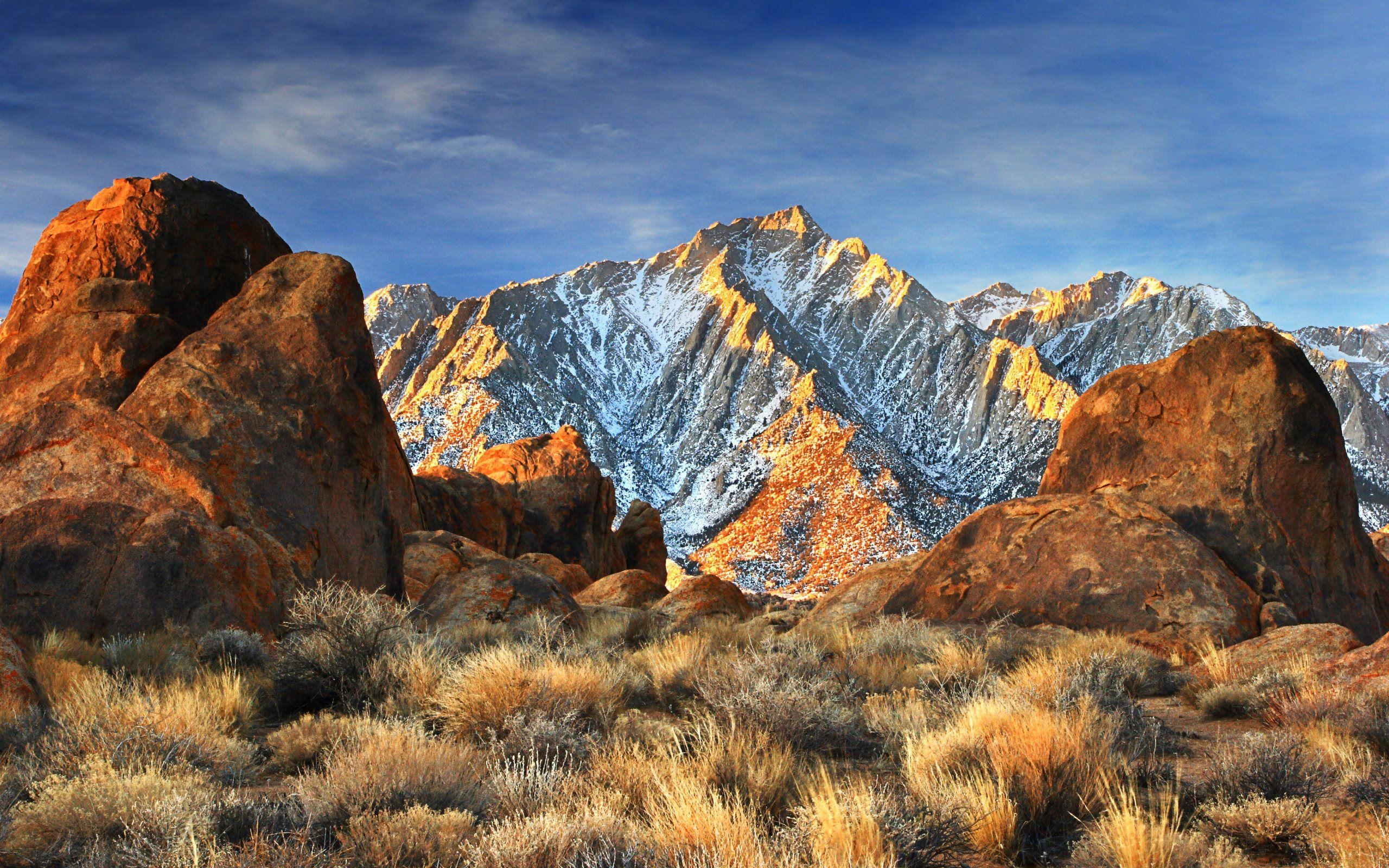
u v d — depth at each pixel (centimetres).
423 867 466
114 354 2048
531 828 474
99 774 572
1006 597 1806
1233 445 1967
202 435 1762
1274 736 718
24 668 867
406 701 954
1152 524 1784
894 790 587
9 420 1728
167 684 983
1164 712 1077
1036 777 575
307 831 511
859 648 1391
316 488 1856
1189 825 550
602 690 908
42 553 1357
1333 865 477
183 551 1391
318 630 1112
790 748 703
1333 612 1795
